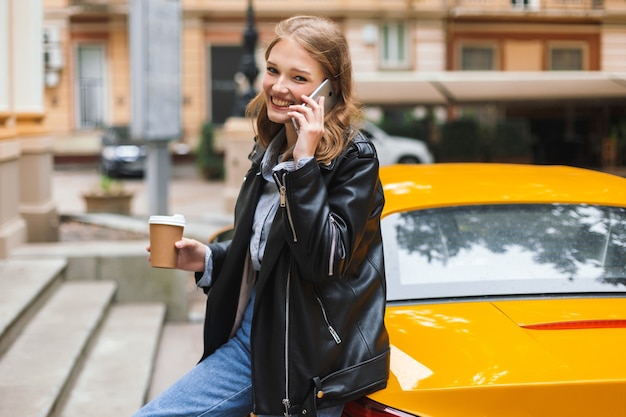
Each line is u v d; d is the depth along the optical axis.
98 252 6.68
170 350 5.94
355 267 2.28
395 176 3.64
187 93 25.92
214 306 2.56
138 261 6.72
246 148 12.60
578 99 16.45
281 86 2.33
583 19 25.75
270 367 2.25
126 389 4.62
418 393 2.22
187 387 2.46
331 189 2.23
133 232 9.16
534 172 3.74
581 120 23.17
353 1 25.62
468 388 2.19
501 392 2.18
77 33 25.95
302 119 2.21
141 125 10.35
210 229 9.42
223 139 24.98
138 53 10.26
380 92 16.83
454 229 3.10
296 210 2.11
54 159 26.05
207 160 23.50
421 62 26.08
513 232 3.09
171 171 25.44
